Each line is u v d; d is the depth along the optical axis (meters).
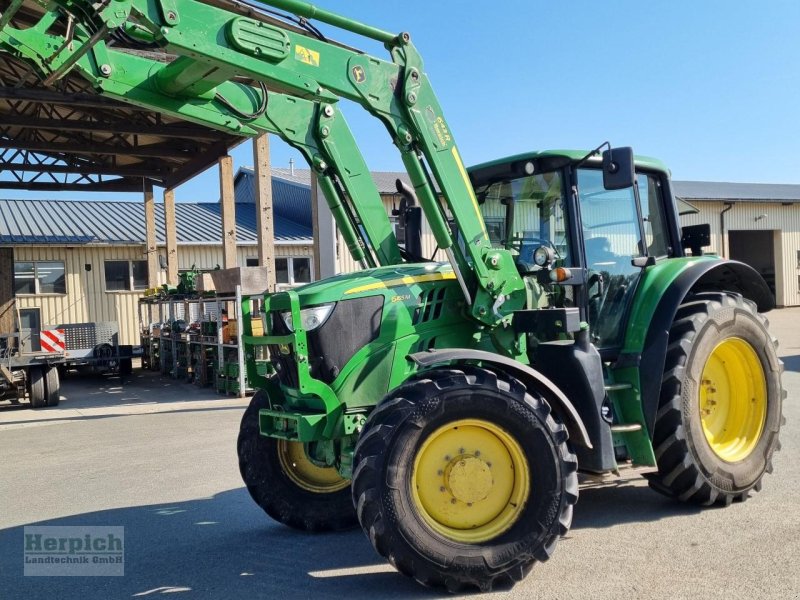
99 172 17.20
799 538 4.27
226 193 14.83
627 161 4.41
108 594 3.91
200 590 3.90
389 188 21.55
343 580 3.97
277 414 4.30
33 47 3.65
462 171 4.48
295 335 4.05
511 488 3.85
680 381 4.75
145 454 7.81
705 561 3.96
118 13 3.47
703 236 5.88
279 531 4.95
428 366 3.92
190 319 15.30
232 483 6.32
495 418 3.78
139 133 13.79
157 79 4.12
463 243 4.59
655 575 3.79
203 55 3.75
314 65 4.12
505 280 4.52
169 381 15.20
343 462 4.21
